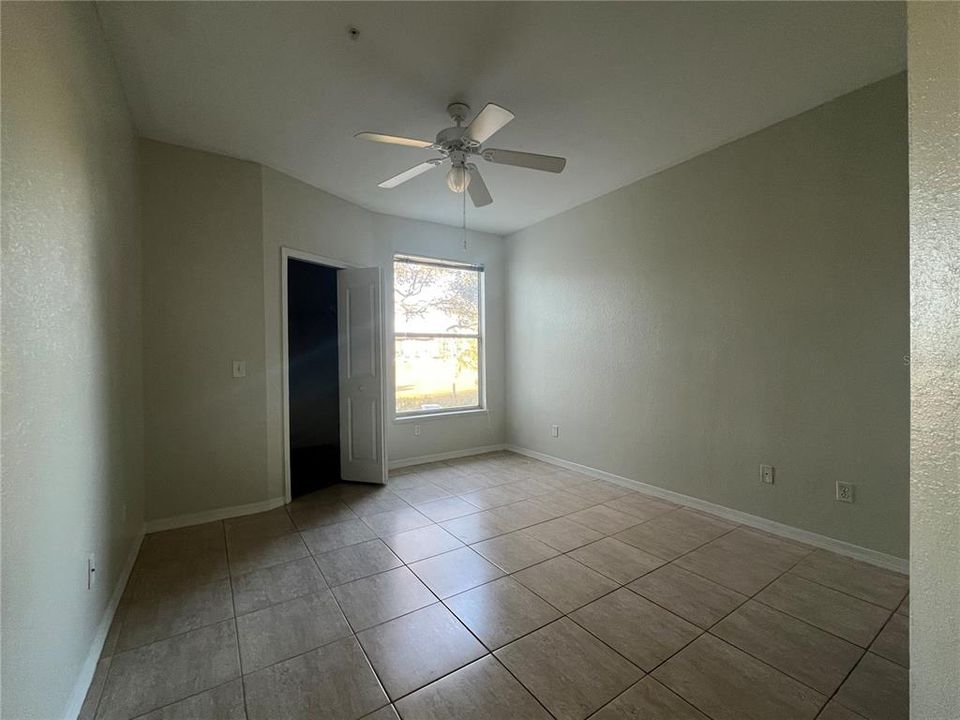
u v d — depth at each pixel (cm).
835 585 213
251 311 314
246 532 280
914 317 60
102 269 183
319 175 337
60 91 136
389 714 140
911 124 60
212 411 299
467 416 488
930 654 57
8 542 100
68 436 139
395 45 195
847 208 238
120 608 197
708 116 257
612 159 313
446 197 387
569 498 343
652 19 181
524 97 236
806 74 219
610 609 196
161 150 280
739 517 291
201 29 184
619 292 372
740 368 288
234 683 154
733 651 168
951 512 55
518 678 156
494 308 509
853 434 238
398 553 251
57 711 126
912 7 60
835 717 138
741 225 285
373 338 383
